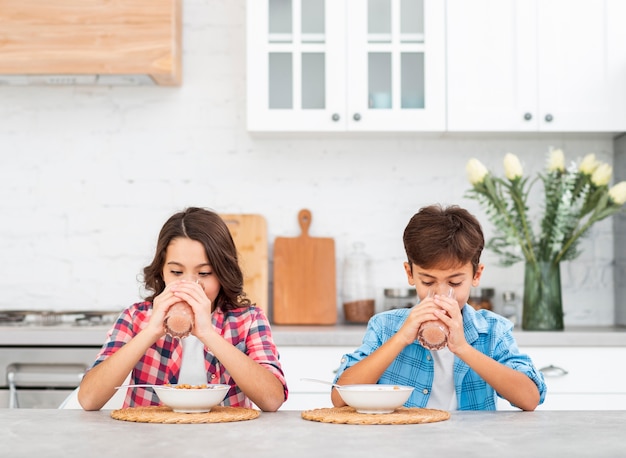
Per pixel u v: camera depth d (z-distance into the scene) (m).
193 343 1.82
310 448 1.10
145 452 1.07
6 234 3.33
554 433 1.23
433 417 1.37
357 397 1.42
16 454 1.06
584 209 2.98
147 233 3.34
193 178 3.35
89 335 2.76
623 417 1.43
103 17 3.01
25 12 3.01
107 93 3.36
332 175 3.35
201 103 3.36
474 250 1.66
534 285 2.94
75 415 1.46
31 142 3.34
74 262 3.33
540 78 3.01
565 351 2.73
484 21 3.02
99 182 3.34
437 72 3.02
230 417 1.38
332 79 3.02
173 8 3.03
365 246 3.34
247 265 3.25
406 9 3.05
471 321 1.85
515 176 2.96
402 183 3.35
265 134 3.24
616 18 3.02
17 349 2.74
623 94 3.01
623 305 3.25
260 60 3.02
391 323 1.91
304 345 2.73
